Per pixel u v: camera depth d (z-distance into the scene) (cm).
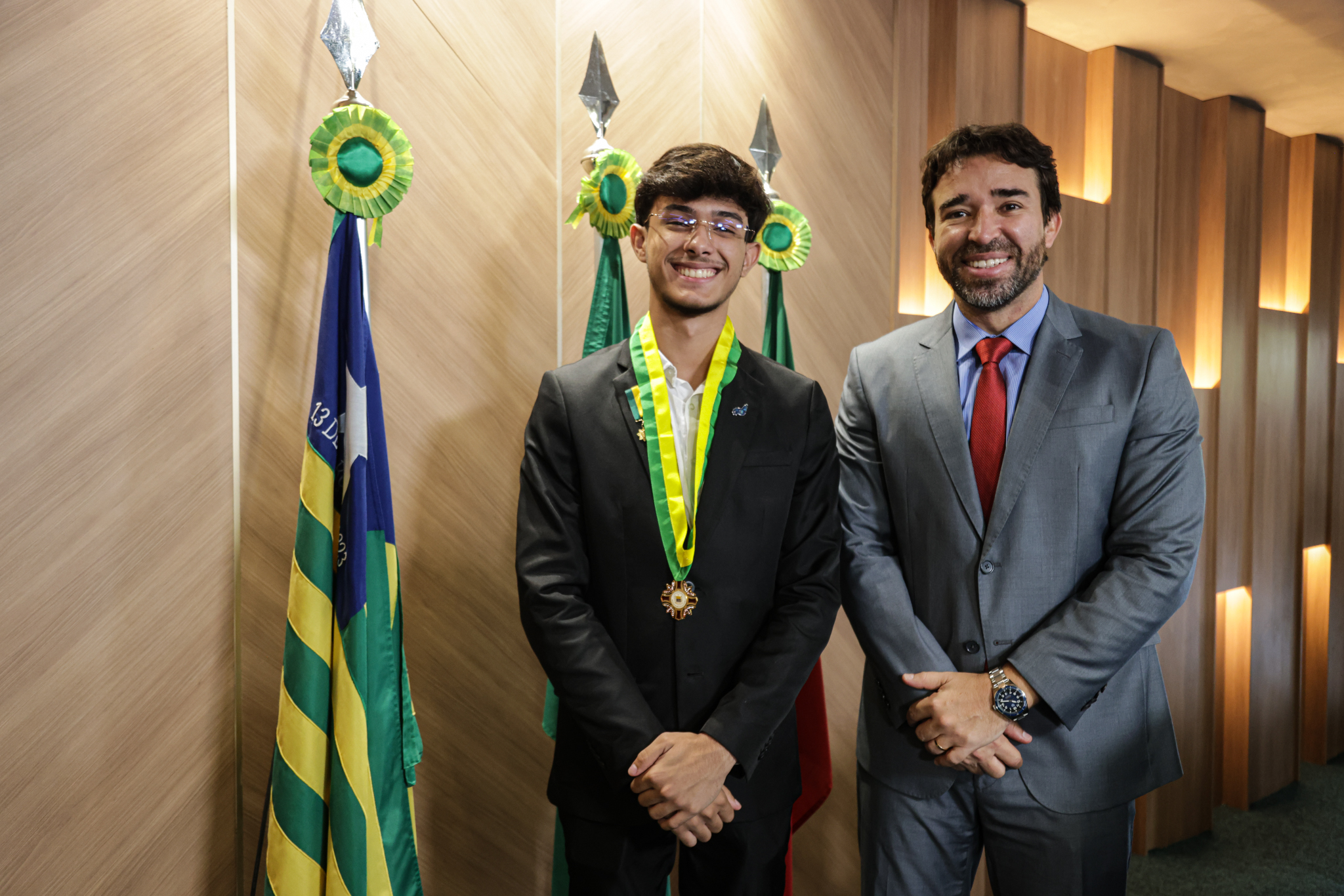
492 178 194
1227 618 430
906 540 169
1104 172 351
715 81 231
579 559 149
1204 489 161
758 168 205
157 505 155
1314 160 471
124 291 151
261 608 167
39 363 144
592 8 209
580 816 147
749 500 149
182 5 154
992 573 160
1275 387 459
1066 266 337
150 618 155
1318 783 466
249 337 164
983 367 166
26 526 144
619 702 136
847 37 262
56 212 144
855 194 267
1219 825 409
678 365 155
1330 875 354
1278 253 473
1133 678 163
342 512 148
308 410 172
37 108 142
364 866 142
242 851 165
